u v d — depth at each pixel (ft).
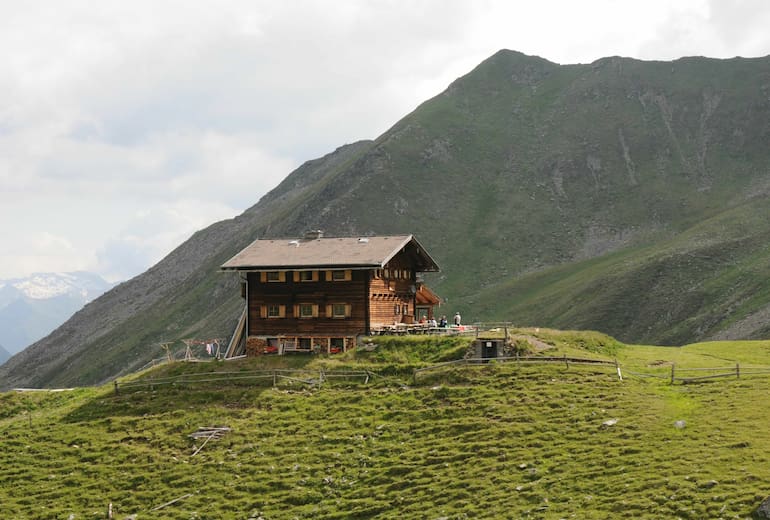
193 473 180.96
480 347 223.30
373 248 252.01
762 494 128.06
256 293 255.29
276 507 163.94
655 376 201.87
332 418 199.11
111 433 204.03
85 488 179.52
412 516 148.97
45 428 210.38
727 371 197.77
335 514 156.76
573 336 241.55
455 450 172.45
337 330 245.86
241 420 203.41
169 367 242.17
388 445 181.98
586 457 156.87
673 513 129.29
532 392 195.00
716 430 157.28
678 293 646.33
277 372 226.17
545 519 135.74
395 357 227.81
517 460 161.89
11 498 177.99
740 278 632.79
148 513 166.50
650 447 155.43
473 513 144.46
